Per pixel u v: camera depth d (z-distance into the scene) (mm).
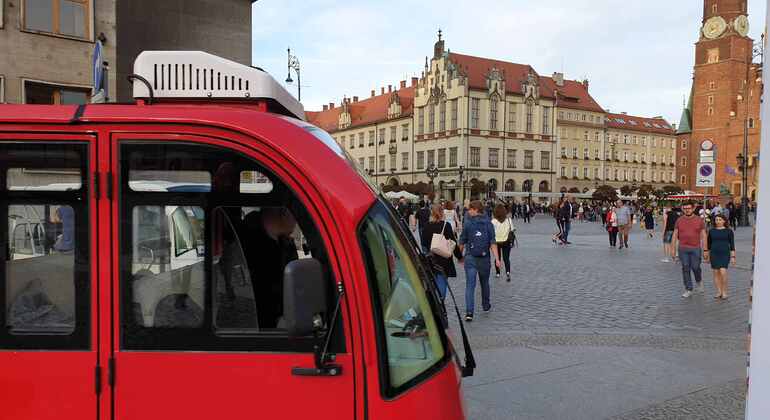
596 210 53562
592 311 8898
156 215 2307
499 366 5949
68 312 2279
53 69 15906
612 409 4777
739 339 7066
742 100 86125
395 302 2365
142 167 2309
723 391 5188
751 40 88938
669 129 103812
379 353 2209
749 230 33875
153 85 2875
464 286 11523
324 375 2205
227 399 2238
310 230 2271
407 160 80188
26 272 2287
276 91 2975
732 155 87375
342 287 2230
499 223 12047
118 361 2254
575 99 88312
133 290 2277
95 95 4145
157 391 2244
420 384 2258
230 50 21688
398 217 2725
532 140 74688
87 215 2293
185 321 2277
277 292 2285
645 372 5750
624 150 95125
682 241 10242
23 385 2254
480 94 70500
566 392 5184
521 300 9875
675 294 10469
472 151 70250
